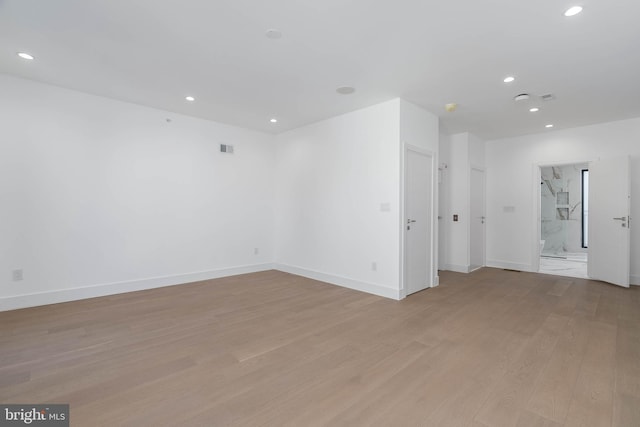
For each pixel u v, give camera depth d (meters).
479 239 6.02
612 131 4.84
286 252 5.62
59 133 3.67
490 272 5.57
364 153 4.30
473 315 3.31
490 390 1.95
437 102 4.05
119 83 3.54
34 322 3.05
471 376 2.11
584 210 8.01
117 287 4.09
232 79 3.40
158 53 2.85
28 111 3.48
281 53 2.83
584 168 7.98
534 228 5.62
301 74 3.25
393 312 3.41
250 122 5.05
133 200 4.22
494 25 2.36
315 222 5.05
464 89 3.62
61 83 3.56
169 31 2.49
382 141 4.08
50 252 3.62
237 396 1.88
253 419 1.68
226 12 2.23
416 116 4.18
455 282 4.81
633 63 2.94
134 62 3.03
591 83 3.41
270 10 2.21
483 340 2.68
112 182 4.05
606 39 2.54
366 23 2.35
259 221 5.66
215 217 5.05
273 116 4.72
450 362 2.30
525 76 3.25
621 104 4.07
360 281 4.33
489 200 6.17
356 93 3.76
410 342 2.64
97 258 3.95
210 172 4.98
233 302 3.76
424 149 4.32
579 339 2.69
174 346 2.55
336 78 3.34
